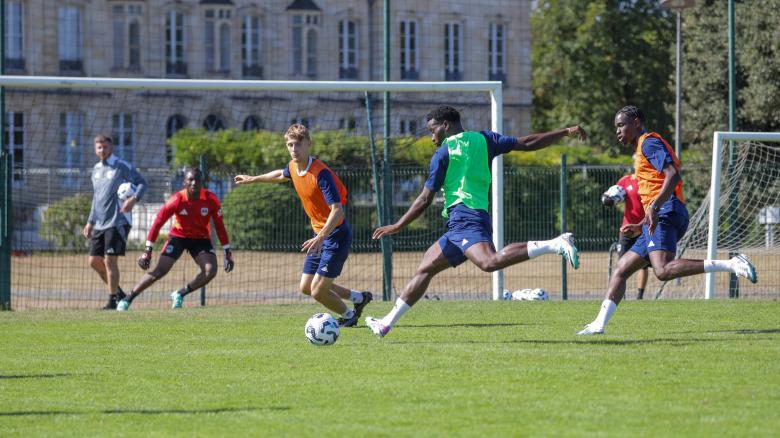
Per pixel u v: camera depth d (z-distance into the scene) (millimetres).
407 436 11250
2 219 31828
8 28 99562
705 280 32344
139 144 100625
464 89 30891
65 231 50125
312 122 106438
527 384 14156
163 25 106000
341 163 55562
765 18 64625
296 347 18500
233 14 108250
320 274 21703
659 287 39219
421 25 112062
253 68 109188
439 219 45312
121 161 30734
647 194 19141
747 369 15141
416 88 30562
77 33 103250
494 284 31766
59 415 12633
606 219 44719
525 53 117000
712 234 32406
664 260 18703
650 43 108938
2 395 13938
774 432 11227
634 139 19359
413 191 44438
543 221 42469
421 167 35188
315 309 27469
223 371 15727
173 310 27453
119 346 18969
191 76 106875
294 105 106250
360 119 86312
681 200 19078
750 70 65812
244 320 23969
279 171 21766
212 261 29359
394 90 30641
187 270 47938
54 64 101562
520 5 116375
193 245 29375
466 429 11539
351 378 14883
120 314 26125
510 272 45062
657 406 12586
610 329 20641
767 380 14266
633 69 106562
